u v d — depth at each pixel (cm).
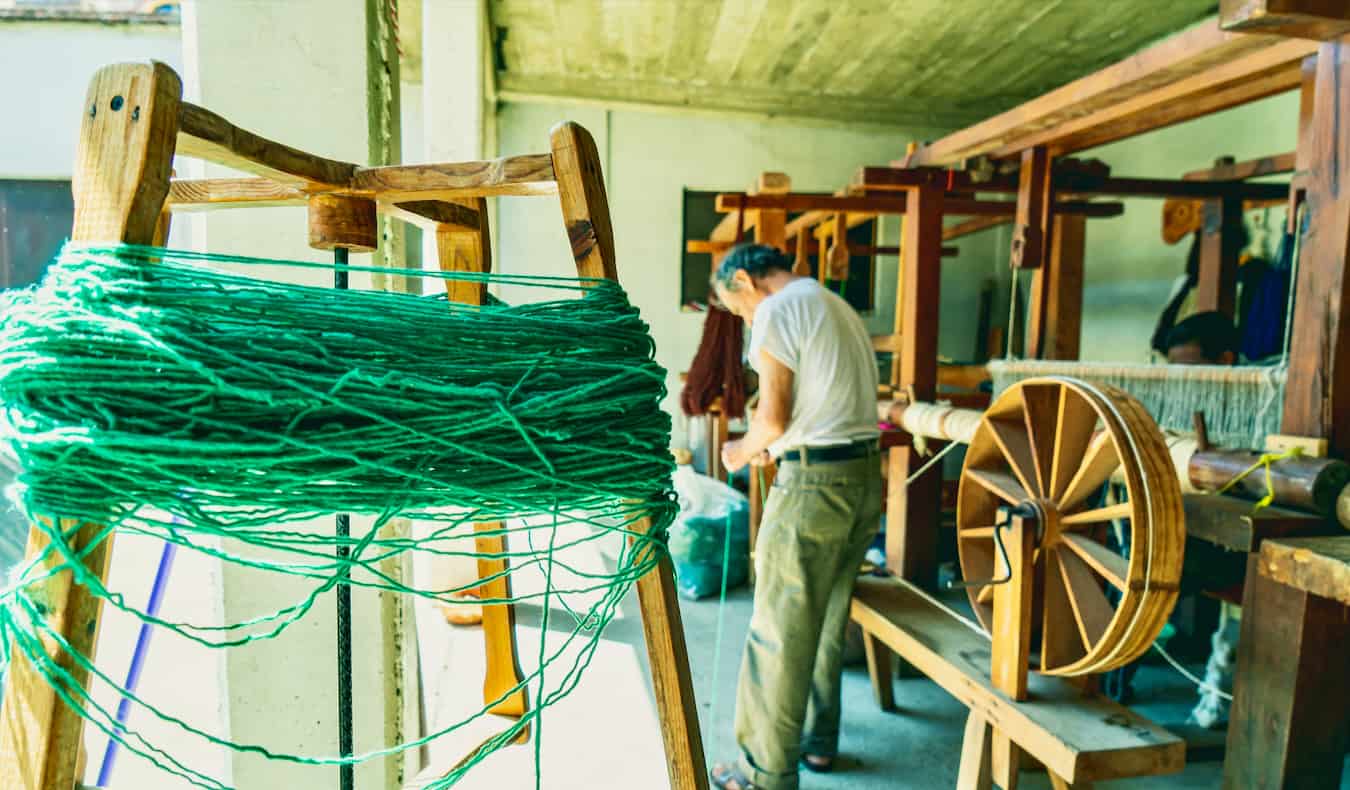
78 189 61
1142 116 256
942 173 314
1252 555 165
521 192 85
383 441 61
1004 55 584
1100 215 394
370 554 163
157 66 60
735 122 686
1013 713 180
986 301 732
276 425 60
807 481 209
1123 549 231
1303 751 157
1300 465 167
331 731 162
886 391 365
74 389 56
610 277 77
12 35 552
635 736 186
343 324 63
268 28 150
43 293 58
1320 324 171
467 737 126
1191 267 435
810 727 243
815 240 695
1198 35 183
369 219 89
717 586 398
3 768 60
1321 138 170
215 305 59
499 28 546
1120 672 282
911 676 307
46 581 59
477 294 113
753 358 218
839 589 237
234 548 157
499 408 64
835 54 587
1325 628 154
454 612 244
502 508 68
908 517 306
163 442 56
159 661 261
